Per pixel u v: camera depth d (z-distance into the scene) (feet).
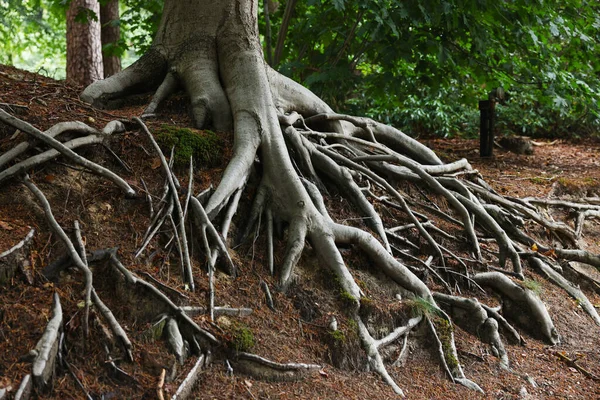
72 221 14.12
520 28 27.86
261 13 34.24
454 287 18.92
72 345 11.59
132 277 12.99
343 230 16.90
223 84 20.08
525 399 15.35
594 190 29.86
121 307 12.76
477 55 29.78
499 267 20.76
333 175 19.49
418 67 29.09
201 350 12.63
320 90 29.25
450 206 22.75
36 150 15.15
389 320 15.71
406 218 20.62
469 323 17.49
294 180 17.29
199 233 15.34
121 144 16.84
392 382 14.32
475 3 26.07
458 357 16.34
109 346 11.85
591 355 18.28
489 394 15.23
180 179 16.87
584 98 32.94
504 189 27.48
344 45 28.84
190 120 19.56
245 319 13.96
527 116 47.75
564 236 24.81
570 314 20.21
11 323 11.32
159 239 14.85
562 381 16.58
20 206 13.87
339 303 15.43
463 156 36.27
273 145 18.06
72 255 12.80
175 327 12.60
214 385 12.23
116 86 20.47
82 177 15.39
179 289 13.69
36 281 12.39
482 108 35.42
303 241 16.29
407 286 17.03
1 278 11.90
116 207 15.11
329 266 16.12
